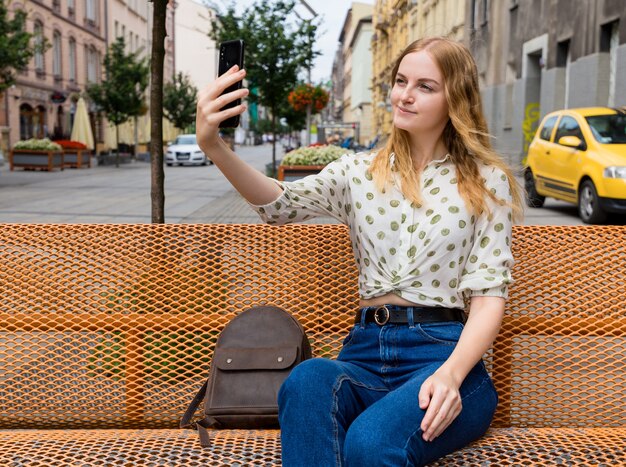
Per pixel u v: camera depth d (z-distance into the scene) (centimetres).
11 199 1602
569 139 1198
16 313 273
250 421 234
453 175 236
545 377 272
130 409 273
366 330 234
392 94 240
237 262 278
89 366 273
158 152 424
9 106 3584
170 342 275
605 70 1731
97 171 3141
